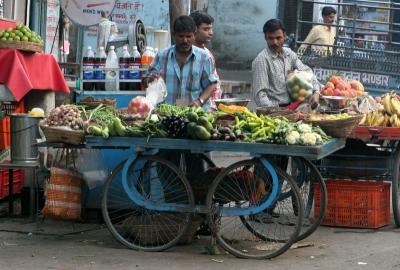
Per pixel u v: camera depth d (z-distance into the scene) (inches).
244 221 305.4
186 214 287.3
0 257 278.2
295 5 765.9
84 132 293.9
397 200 335.9
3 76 351.3
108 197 324.8
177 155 304.8
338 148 295.9
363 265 273.9
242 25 787.4
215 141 277.6
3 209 353.1
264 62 352.8
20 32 356.2
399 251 295.0
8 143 359.9
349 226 335.6
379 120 332.8
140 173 296.0
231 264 272.7
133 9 560.7
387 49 569.3
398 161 334.3
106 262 273.0
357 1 590.2
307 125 281.9
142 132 282.2
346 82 352.5
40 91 374.9
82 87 350.0
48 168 338.3
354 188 333.7
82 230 320.8
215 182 281.9
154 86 317.1
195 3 773.9
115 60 349.4
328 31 561.3
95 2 424.2
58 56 569.9
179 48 319.9
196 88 322.3
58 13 564.4
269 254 280.2
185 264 271.7
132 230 294.0
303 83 339.0
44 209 317.4
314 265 273.0
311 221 313.6
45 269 263.3
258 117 291.9
